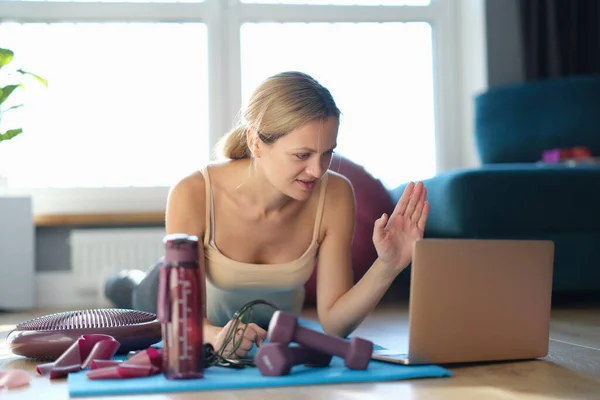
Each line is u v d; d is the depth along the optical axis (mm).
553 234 3502
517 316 1890
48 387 1669
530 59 4883
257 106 1853
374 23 5203
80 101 4918
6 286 4305
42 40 4887
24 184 4828
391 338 2510
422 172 5230
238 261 2184
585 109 4508
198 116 5039
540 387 1596
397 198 4020
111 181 4934
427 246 1767
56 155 4879
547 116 4539
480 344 1850
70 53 4914
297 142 1787
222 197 2141
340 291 2152
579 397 1505
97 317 2172
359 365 1738
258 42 5094
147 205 4934
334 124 1822
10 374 1698
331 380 1648
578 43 4934
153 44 4992
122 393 1554
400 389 1578
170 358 1646
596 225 3523
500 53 4973
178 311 1633
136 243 4730
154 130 4984
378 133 5207
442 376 1715
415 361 1794
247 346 1854
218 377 1673
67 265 4816
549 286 1932
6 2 4820
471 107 5137
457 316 1812
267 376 1683
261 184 2070
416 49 5242
